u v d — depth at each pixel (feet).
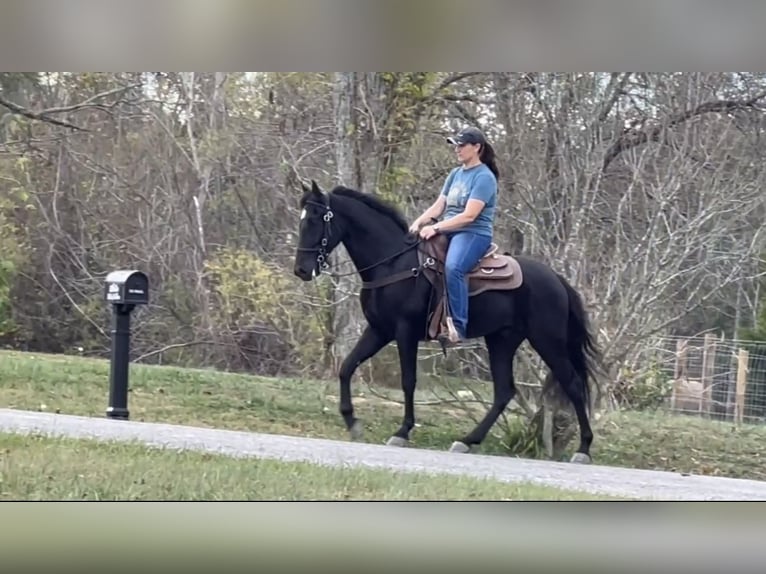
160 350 52.80
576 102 40.34
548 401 34.06
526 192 39.75
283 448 29.45
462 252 31.71
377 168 46.80
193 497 22.79
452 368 43.01
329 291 45.88
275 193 51.34
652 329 39.04
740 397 48.65
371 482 24.50
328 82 47.98
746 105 41.09
